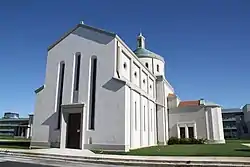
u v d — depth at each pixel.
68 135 23.66
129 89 23.23
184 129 40.78
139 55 43.91
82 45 25.47
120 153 19.55
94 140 21.88
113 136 21.23
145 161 15.05
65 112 23.91
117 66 23.77
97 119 22.34
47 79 26.64
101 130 21.86
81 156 16.78
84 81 24.14
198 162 14.16
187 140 38.12
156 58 44.94
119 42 24.81
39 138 24.91
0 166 13.62
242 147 27.20
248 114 77.94
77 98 24.14
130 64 28.03
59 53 26.84
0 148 23.75
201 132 39.88
